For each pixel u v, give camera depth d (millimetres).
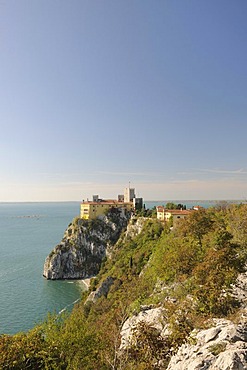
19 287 142500
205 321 30406
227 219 66812
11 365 32594
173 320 31469
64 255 185500
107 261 160750
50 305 119625
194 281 41156
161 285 53344
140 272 96312
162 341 29891
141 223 164875
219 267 37500
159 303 46188
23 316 105438
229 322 28531
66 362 33844
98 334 37625
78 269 184375
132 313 46531
